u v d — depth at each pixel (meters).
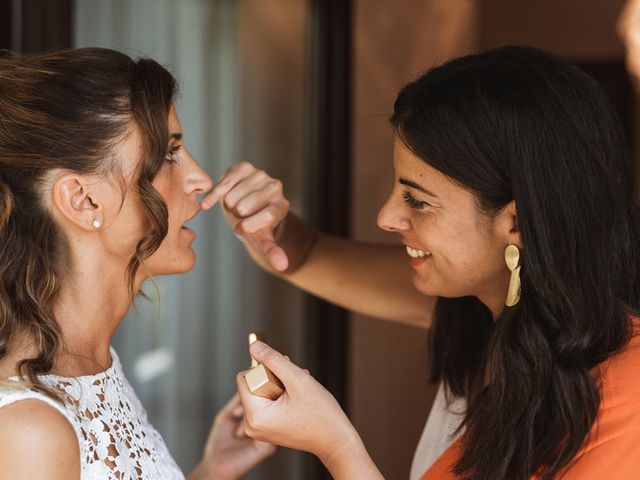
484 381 1.73
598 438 1.34
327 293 2.06
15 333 1.27
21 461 1.14
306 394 1.37
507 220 1.42
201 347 3.26
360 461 1.38
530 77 1.38
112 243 1.34
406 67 3.86
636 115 5.21
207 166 3.24
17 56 1.32
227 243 3.29
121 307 1.41
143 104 1.31
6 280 1.27
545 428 1.38
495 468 1.40
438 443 1.81
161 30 2.97
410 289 2.00
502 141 1.37
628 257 1.44
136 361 3.14
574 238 1.36
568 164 1.36
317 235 2.07
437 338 1.82
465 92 1.40
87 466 1.24
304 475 3.55
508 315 1.44
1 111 1.28
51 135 1.26
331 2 3.55
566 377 1.36
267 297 3.38
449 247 1.47
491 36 5.27
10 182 1.28
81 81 1.28
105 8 2.73
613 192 1.40
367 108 3.68
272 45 3.36
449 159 1.39
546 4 5.21
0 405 1.16
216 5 3.19
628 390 1.34
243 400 1.37
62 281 1.32
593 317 1.37
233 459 1.88
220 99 3.23
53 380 1.25
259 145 3.35
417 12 3.93
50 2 2.43
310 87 3.53
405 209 1.51
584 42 5.21
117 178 1.31
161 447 1.49
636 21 5.16
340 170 3.59
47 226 1.29
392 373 3.78
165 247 1.45
